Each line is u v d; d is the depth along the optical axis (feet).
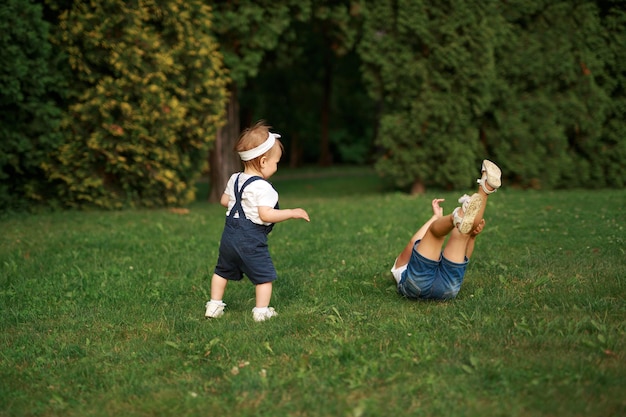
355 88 110.63
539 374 10.48
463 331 12.86
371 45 43.65
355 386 10.36
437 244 14.74
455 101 43.04
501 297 15.35
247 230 14.49
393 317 14.30
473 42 42.06
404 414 9.42
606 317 13.47
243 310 15.83
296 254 22.16
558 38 43.70
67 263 21.27
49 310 15.97
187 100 38.58
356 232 26.71
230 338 13.12
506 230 24.97
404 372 10.85
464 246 14.67
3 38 30.78
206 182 77.15
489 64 42.22
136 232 27.50
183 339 13.43
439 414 9.36
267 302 14.92
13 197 35.68
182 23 37.55
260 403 10.05
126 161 36.88
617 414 9.11
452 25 41.75
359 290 17.02
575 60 43.98
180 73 38.04
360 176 80.74
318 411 9.61
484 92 42.91
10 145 33.24
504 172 45.55
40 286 18.21
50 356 12.62
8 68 30.94
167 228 28.66
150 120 36.06
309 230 27.53
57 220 31.63
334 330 13.44
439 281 14.99
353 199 42.34
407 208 34.17
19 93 31.53
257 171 14.90
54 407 10.25
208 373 11.36
